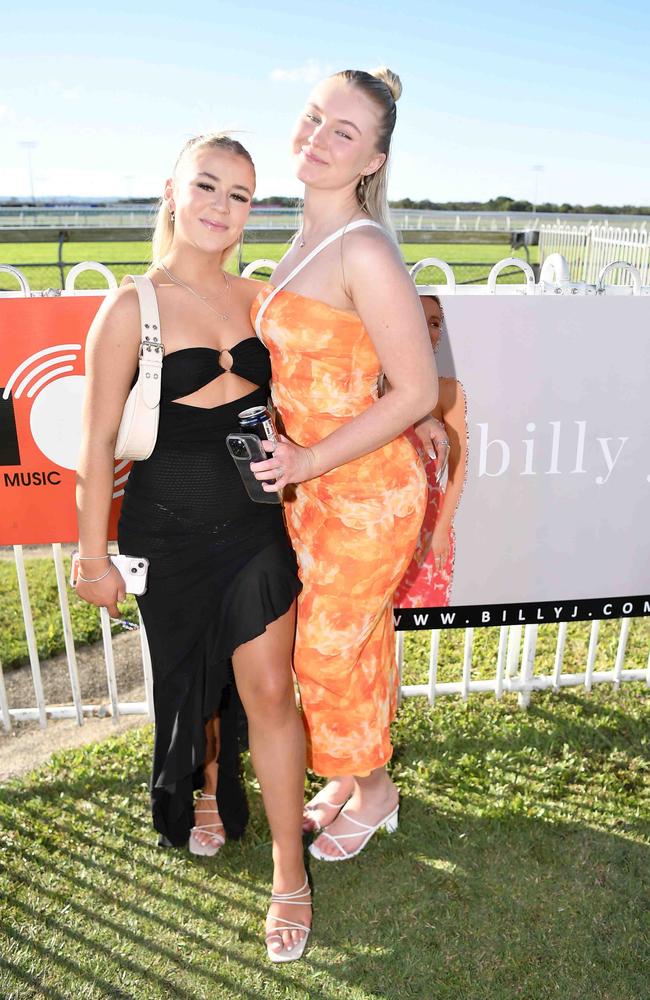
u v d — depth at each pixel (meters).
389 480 2.25
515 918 2.54
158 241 2.28
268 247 21.08
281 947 2.39
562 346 3.02
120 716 3.62
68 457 3.04
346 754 2.53
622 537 3.33
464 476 3.14
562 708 3.64
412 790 3.11
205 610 2.26
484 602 3.36
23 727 3.56
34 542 3.17
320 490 2.26
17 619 4.48
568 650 4.16
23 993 2.27
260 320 2.17
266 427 2.02
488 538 3.25
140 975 2.33
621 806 3.03
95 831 2.88
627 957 2.41
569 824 2.93
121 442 2.09
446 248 29.06
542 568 3.33
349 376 2.15
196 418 2.11
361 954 2.42
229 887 2.65
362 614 2.35
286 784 2.33
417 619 3.36
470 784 3.13
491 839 2.86
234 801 2.75
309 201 2.20
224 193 2.07
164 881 2.67
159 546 2.21
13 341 2.89
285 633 2.27
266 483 2.05
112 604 2.28
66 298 2.85
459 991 2.30
